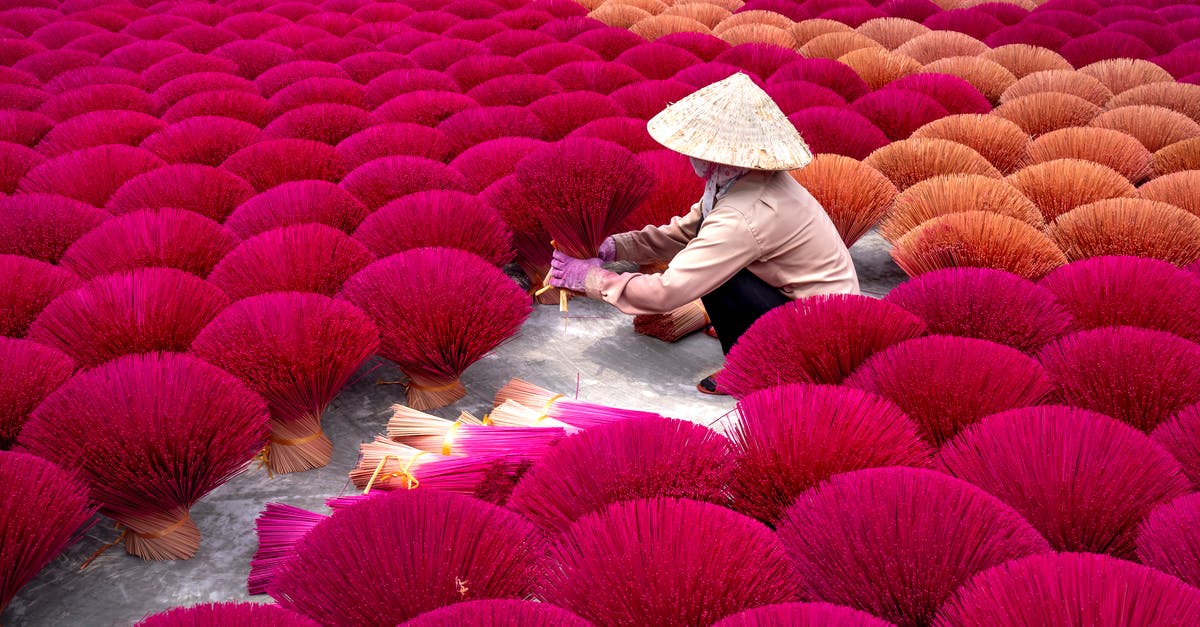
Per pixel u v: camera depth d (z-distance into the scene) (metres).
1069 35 7.83
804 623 1.68
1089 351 2.68
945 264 3.53
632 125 4.49
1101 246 3.66
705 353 3.48
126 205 3.86
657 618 1.82
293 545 2.20
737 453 2.32
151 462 2.31
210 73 5.78
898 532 1.94
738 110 2.73
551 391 3.20
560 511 2.17
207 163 4.58
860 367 2.63
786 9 8.70
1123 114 5.25
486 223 3.50
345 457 2.86
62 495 2.15
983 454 2.25
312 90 5.38
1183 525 1.98
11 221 3.55
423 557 1.92
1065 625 1.69
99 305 2.86
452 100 5.11
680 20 7.64
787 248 2.87
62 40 7.27
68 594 2.30
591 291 3.03
